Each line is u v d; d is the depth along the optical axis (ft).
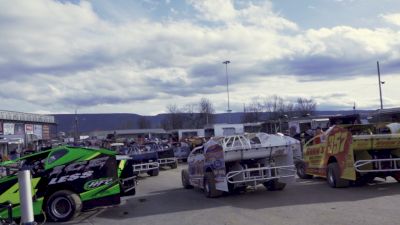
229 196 43.57
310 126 117.29
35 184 35.99
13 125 200.34
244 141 42.80
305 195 40.70
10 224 24.79
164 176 73.36
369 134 45.73
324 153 47.24
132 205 42.68
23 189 19.84
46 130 257.96
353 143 42.42
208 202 40.83
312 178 53.62
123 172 41.34
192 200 42.96
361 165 42.22
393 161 43.65
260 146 41.75
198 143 107.04
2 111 193.47
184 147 107.34
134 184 42.04
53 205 35.73
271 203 37.50
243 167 42.75
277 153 42.70
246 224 29.91
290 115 263.70
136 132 264.72
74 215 36.32
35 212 35.70
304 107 280.51
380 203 34.47
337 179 44.09
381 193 39.50
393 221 27.96
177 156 106.11
